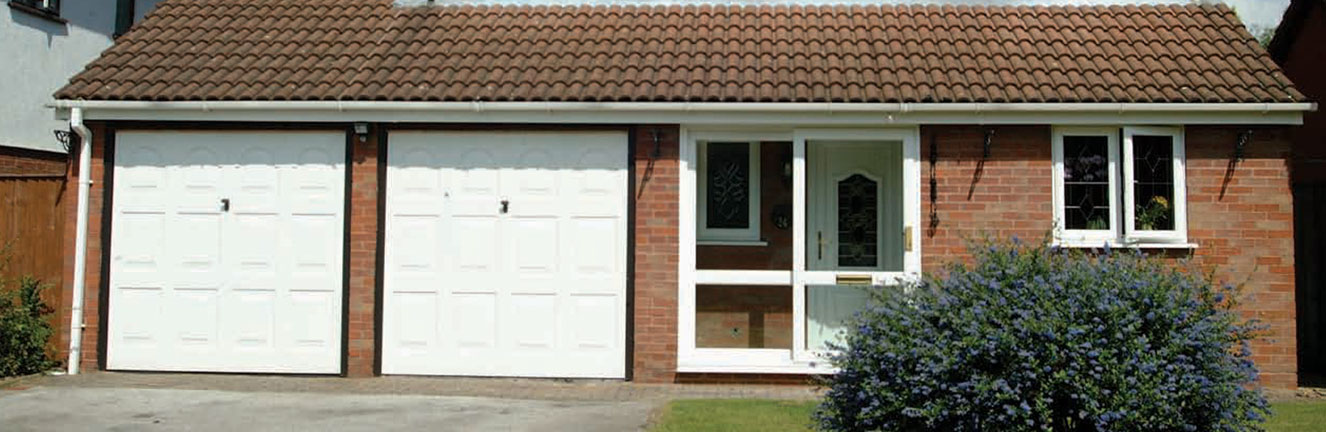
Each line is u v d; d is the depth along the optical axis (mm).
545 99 9367
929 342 6082
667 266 9609
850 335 7023
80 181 9859
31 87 13469
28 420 7609
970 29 10656
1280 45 12625
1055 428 5895
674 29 10930
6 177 10266
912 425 6145
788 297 10383
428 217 9805
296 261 9844
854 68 9797
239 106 9453
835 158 10633
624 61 10133
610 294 9688
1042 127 9492
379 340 9766
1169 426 5777
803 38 10625
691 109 9273
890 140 9781
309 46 10625
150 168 9961
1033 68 9695
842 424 6398
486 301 9773
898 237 10406
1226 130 9453
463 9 11609
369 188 9773
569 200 9727
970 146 9539
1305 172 11438
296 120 9656
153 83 9836
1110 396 5707
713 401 8539
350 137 9820
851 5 11523
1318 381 10086
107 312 9922
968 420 5879
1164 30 10516
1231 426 5961
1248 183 9414
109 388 9047
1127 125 9344
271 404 8320
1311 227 10938
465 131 9781
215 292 9891
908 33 10578
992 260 6527
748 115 9359
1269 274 9352
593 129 9695
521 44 10617
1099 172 9516
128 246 9953
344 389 9141
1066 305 5988
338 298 9812
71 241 9984
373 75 9914
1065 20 10875
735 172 10586
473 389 9195
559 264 9719
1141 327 5996
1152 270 6406
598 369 9680
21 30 13266
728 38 10664
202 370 9867
